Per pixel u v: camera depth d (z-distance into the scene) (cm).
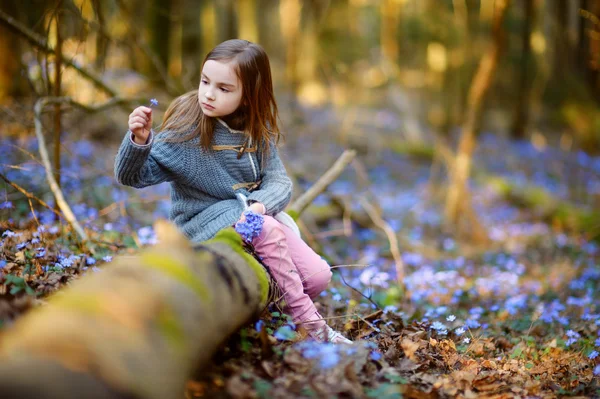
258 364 254
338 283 507
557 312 476
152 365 167
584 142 1889
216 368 243
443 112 1944
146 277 190
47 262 333
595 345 381
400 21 2025
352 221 781
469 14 1877
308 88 2077
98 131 878
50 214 454
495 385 294
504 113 2167
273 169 325
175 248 216
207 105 297
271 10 2489
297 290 303
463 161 928
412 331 349
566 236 922
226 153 309
